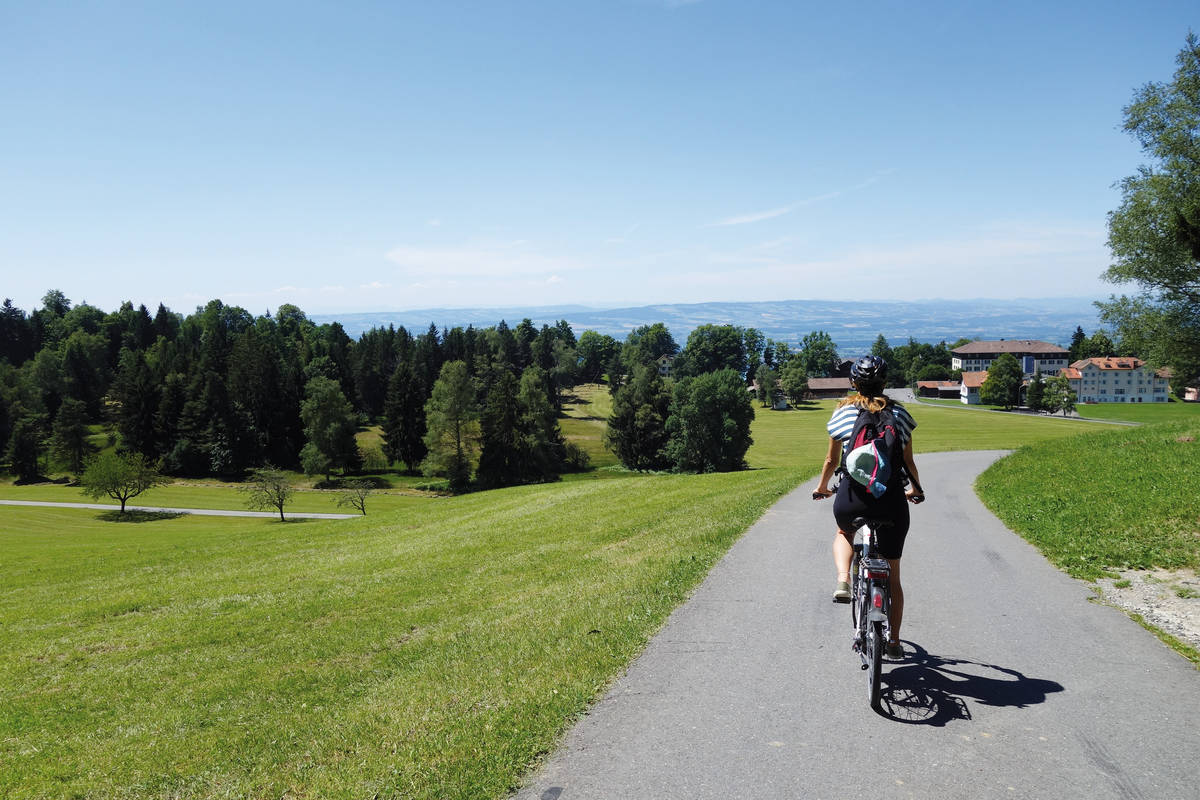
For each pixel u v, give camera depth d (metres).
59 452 93.69
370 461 100.06
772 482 22.28
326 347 152.50
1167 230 32.16
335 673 8.99
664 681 5.57
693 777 4.09
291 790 4.82
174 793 5.54
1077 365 189.62
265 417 103.38
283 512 63.06
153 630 13.30
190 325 171.38
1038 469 17.97
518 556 15.22
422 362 146.62
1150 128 35.56
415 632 10.48
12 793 6.19
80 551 29.41
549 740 4.65
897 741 4.43
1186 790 3.79
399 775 4.44
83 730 8.34
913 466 5.09
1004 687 5.22
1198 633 6.26
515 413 81.81
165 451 97.69
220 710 8.26
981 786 3.89
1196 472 13.10
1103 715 4.71
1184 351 37.22
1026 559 9.37
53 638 13.59
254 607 14.30
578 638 7.08
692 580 8.81
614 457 100.50
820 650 6.10
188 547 27.67
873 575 4.79
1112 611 6.98
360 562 18.66
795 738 4.52
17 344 150.75
